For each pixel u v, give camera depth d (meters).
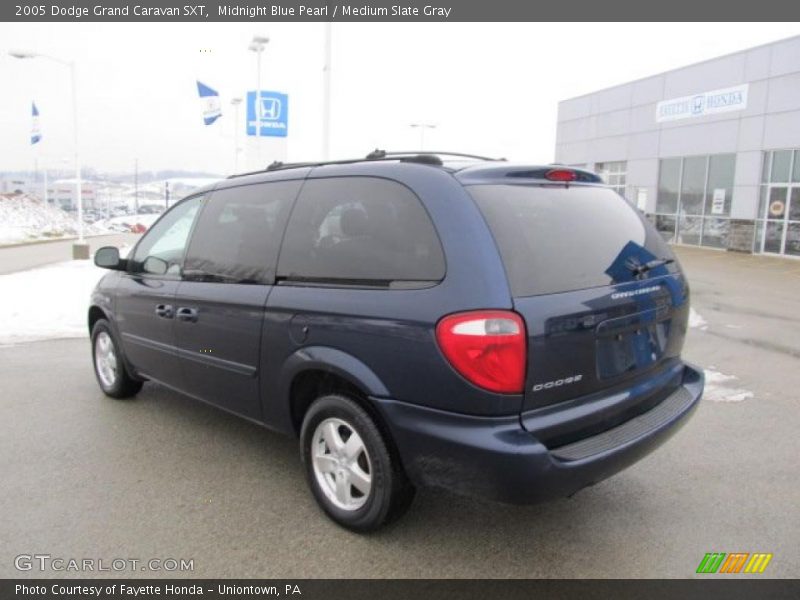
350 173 3.42
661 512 3.54
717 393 5.75
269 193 3.86
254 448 4.43
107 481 3.91
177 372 4.45
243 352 3.75
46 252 24.84
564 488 2.74
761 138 19.30
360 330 3.04
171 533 3.31
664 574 2.96
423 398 2.83
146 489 3.80
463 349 2.67
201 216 4.37
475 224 2.81
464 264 2.76
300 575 2.96
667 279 3.49
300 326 3.33
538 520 3.45
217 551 3.15
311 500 3.67
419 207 3.00
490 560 3.07
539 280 2.81
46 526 3.37
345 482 3.30
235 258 3.92
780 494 3.76
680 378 3.68
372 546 3.19
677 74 22.30
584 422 2.90
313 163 3.80
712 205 21.38
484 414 2.69
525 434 2.69
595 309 2.93
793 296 11.68
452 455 2.77
